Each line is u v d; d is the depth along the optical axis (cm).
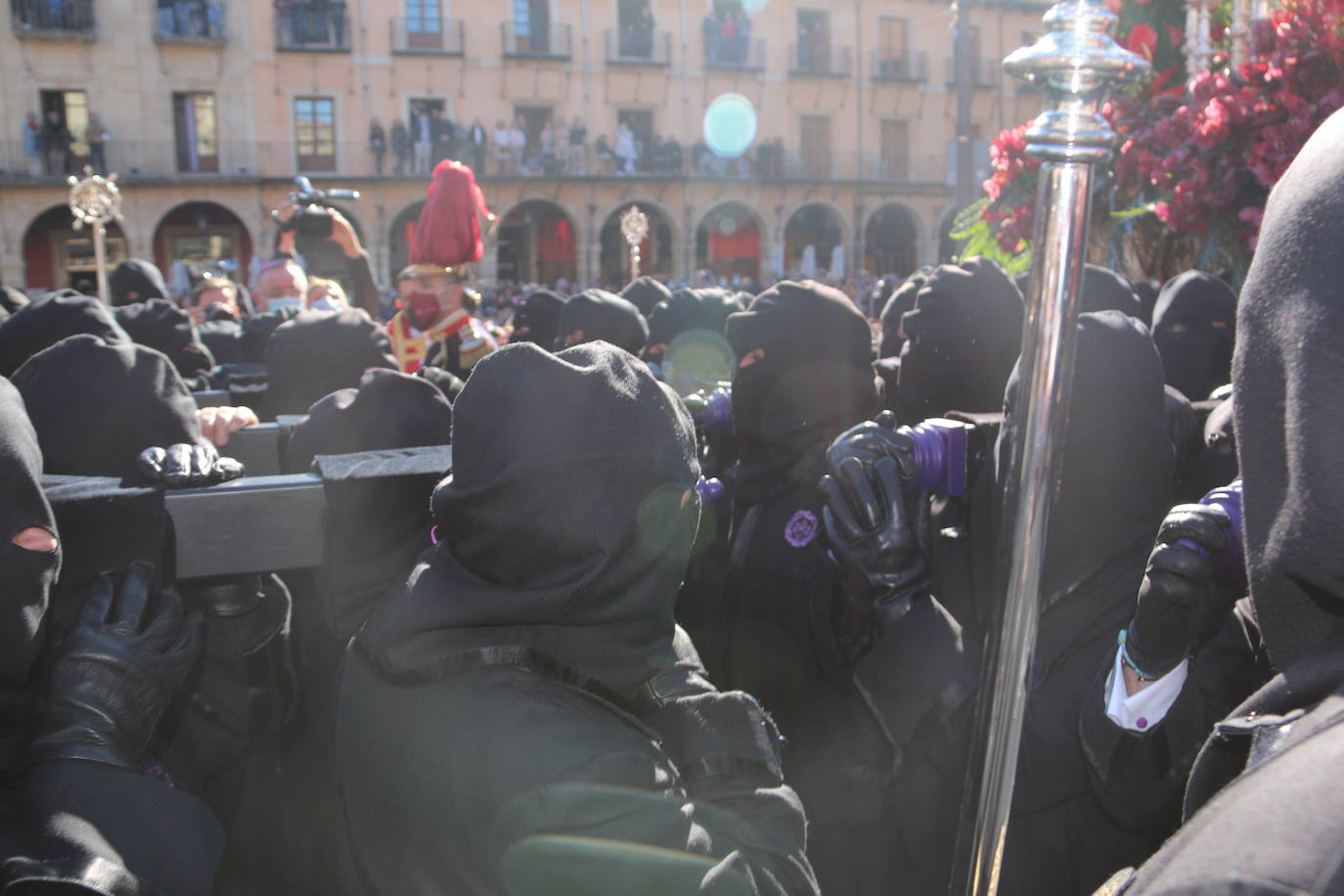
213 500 163
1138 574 171
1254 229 278
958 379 282
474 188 411
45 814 120
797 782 250
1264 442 76
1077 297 109
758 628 259
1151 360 179
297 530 169
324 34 2756
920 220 3328
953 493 187
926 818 187
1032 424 110
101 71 2570
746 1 3123
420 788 109
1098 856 173
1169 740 149
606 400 116
